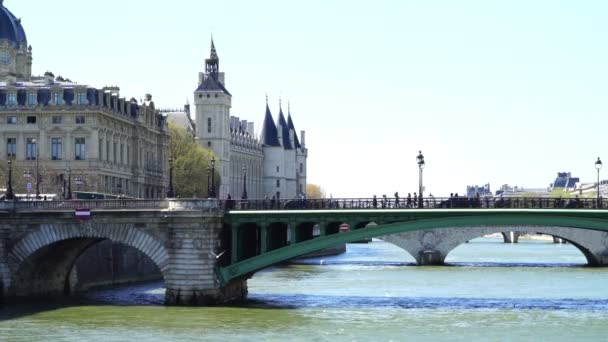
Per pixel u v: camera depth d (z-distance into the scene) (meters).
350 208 85.62
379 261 171.00
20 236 87.31
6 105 146.88
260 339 68.06
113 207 87.12
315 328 73.06
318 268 146.38
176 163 188.50
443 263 158.88
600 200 83.19
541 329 73.38
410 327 74.00
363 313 81.94
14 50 185.38
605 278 124.38
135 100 170.50
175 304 84.31
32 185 135.62
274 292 100.81
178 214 83.69
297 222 84.88
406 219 83.56
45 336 69.25
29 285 90.94
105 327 72.94
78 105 145.50
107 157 152.00
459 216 82.75
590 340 68.62
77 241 92.69
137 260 113.81
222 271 84.88
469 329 73.19
